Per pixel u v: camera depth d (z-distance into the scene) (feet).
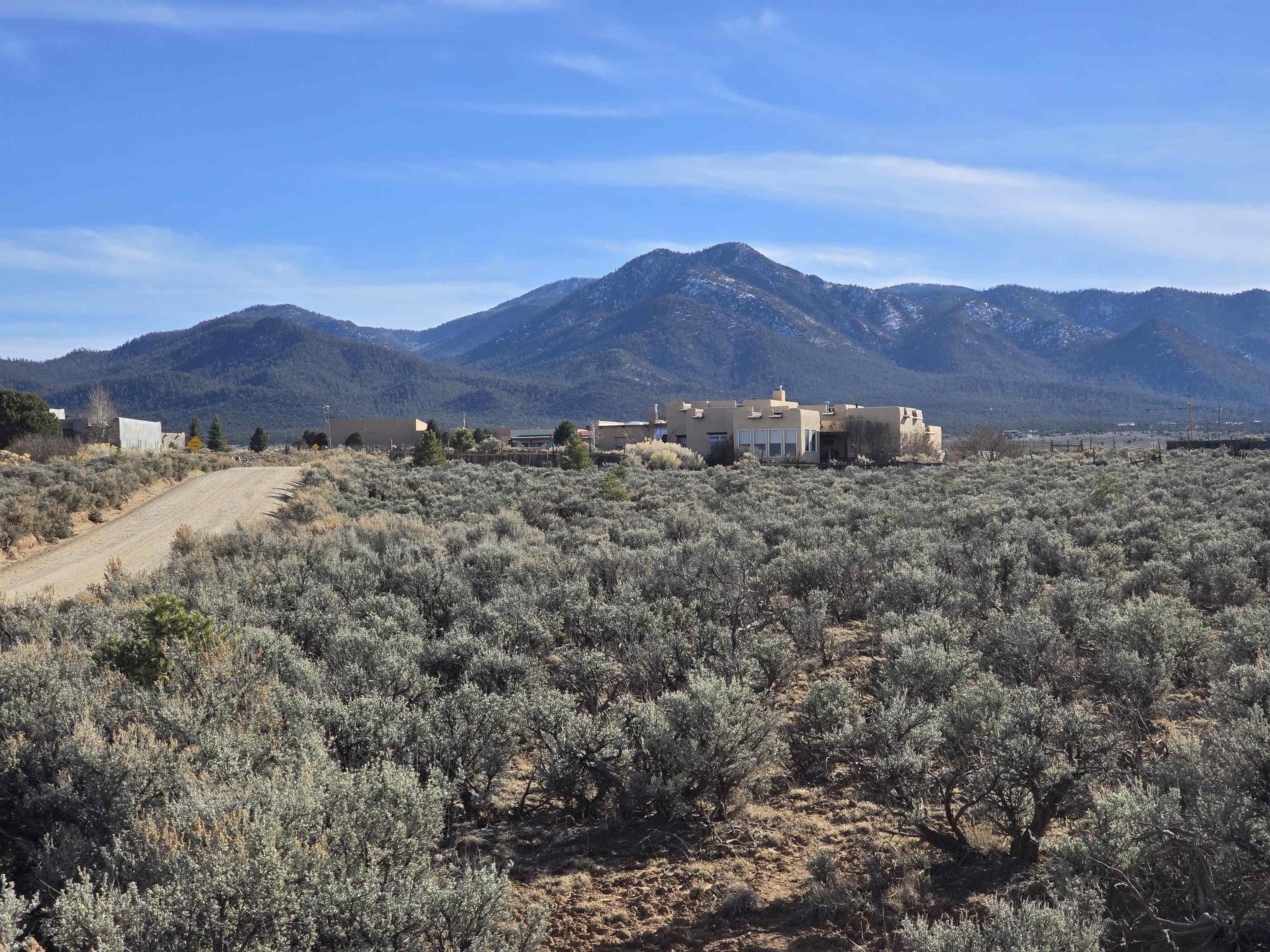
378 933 18.25
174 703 30.40
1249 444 249.14
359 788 22.89
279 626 51.29
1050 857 24.62
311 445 411.75
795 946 22.21
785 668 42.75
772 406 265.95
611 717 34.19
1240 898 19.51
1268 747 21.90
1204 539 73.26
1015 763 25.89
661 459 219.00
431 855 26.96
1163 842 20.98
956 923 22.26
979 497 124.36
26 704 30.27
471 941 19.27
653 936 23.18
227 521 125.49
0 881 18.58
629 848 28.32
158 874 20.03
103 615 54.80
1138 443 563.48
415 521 107.86
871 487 153.48
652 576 62.69
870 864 25.84
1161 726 34.30
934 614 45.80
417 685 37.14
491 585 64.54
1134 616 41.91
